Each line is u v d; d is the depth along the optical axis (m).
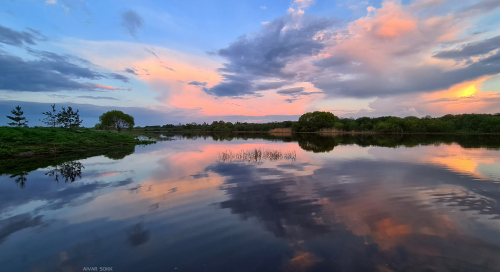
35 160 18.64
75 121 43.44
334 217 6.98
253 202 8.44
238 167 15.38
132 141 36.91
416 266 4.58
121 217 7.18
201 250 5.28
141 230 6.30
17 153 20.75
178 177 12.55
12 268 4.75
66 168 15.22
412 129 66.56
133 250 5.34
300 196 9.06
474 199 8.48
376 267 4.57
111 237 5.94
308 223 6.59
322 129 87.44
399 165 15.47
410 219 6.76
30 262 4.95
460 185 10.41
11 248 5.48
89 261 4.95
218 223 6.68
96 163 17.23
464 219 6.73
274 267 4.63
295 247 5.34
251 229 6.27
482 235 5.77
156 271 4.57
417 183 10.84
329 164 16.17
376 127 70.56
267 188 10.26
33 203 8.48
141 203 8.41
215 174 13.27
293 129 93.56
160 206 8.10
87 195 9.39
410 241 5.52
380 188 10.07
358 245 5.37
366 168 14.62
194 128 137.75
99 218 7.11
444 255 4.93
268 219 6.91
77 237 5.96
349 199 8.63
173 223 6.71
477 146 27.30
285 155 21.03
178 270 4.59
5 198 9.02
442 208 7.61
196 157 20.42
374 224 6.46
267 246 5.40
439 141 36.03
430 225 6.34
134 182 11.48
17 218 7.16
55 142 25.14
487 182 10.88
